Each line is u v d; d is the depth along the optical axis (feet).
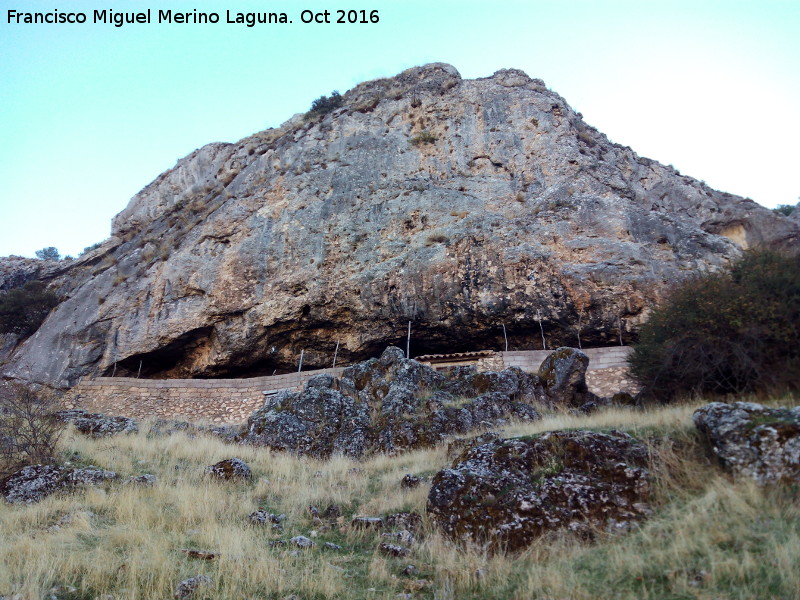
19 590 22.20
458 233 78.13
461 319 72.79
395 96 110.22
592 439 29.27
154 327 82.43
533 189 86.79
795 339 36.63
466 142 97.55
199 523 31.35
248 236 86.74
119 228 118.93
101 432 49.70
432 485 29.35
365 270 78.54
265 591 23.30
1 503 33.47
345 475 40.73
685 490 25.95
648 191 92.68
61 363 82.58
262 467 43.45
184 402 70.54
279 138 110.63
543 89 105.09
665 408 39.04
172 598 22.52
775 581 18.90
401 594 22.86
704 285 42.93
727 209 84.02
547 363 56.65
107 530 29.68
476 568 23.94
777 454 24.52
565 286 68.64
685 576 20.25
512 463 29.66
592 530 25.04
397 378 55.57
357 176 92.89
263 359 81.92
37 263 120.37
